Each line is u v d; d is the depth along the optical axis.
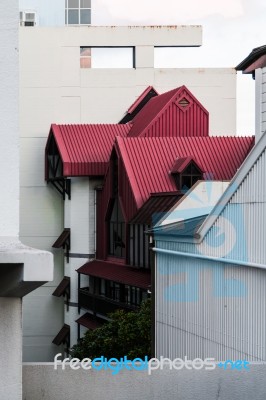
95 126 74.94
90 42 79.56
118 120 79.94
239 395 19.00
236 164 65.12
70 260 74.00
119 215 65.50
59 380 17.78
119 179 64.44
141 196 61.03
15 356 12.95
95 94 79.62
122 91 80.12
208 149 65.62
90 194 72.19
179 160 62.59
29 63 78.50
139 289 57.69
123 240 64.62
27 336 76.56
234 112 81.81
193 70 81.31
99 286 68.25
